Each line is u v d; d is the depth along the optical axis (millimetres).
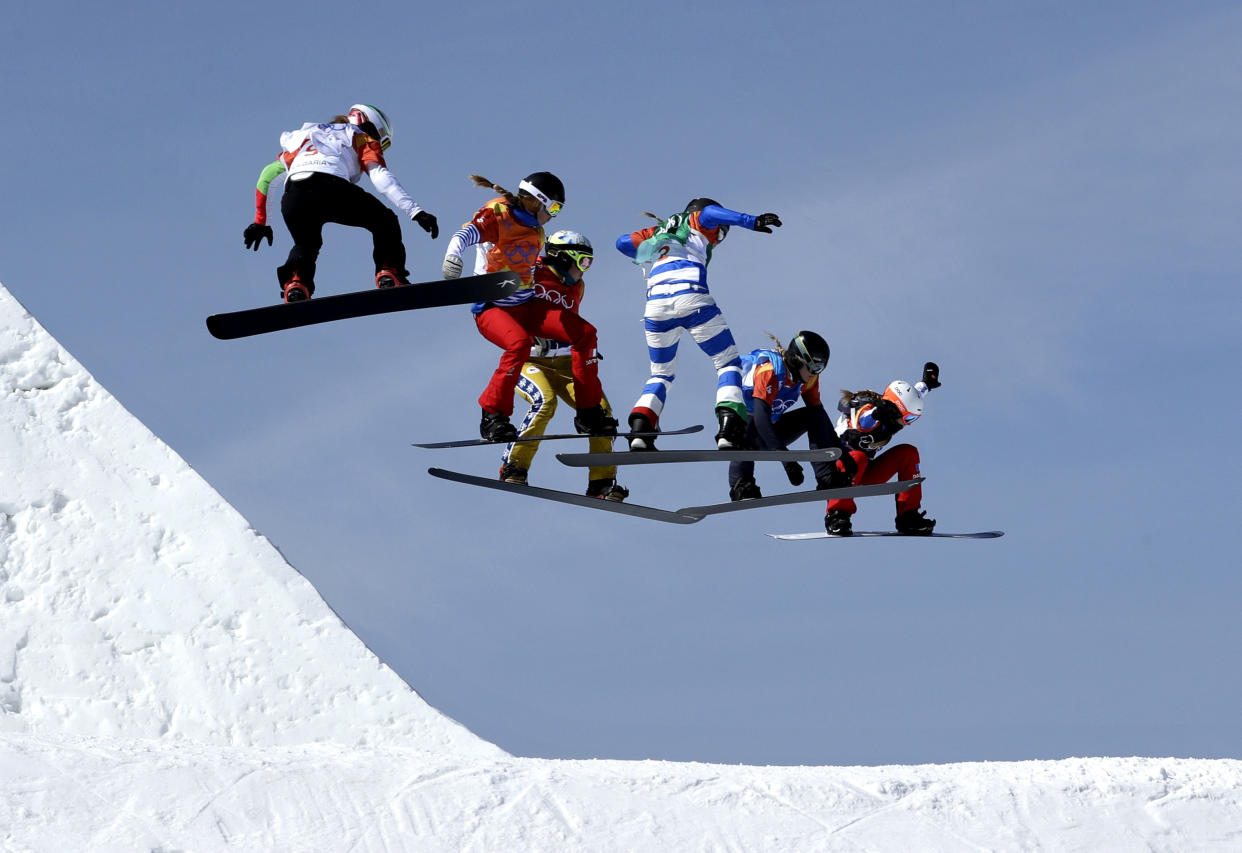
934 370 20188
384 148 16281
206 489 25312
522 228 16047
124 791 13398
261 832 13289
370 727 22922
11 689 21828
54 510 24188
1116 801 16141
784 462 17875
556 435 16547
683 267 17250
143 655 22828
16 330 26406
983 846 14992
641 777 15219
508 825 14008
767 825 14703
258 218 15891
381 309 15094
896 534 20516
